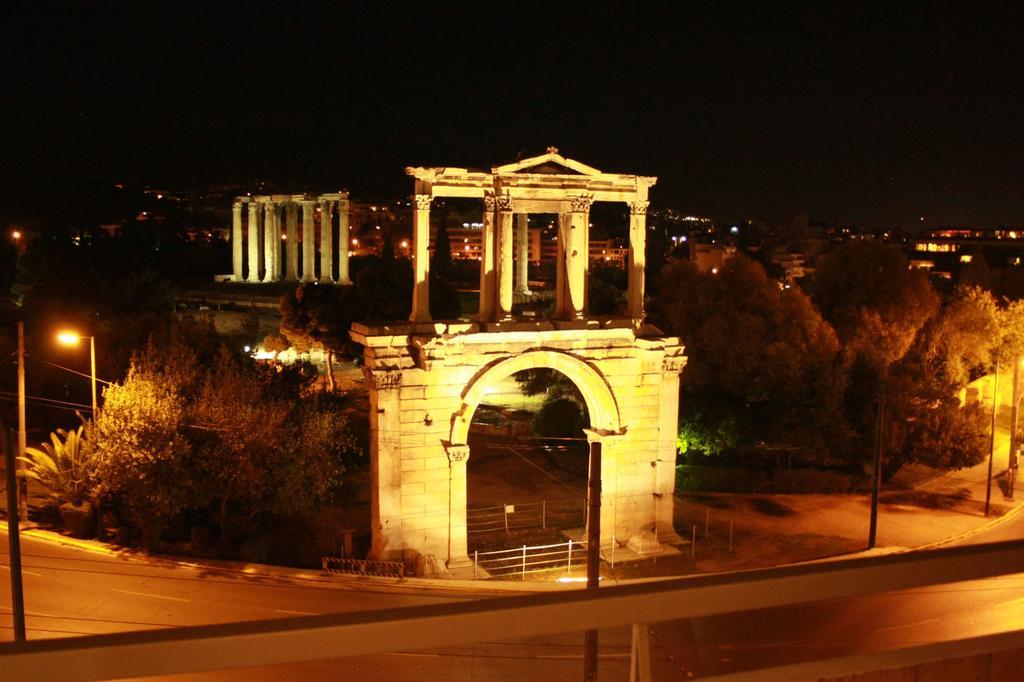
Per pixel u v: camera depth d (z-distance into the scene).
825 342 62.19
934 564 4.05
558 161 43.59
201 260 168.62
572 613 3.75
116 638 3.35
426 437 42.44
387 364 41.38
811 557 46.25
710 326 59.09
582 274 45.22
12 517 27.03
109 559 42.09
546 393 75.88
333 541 46.28
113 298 81.56
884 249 71.19
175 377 46.16
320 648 3.50
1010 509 56.41
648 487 47.03
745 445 59.56
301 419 47.53
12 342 63.75
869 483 60.91
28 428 61.31
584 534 48.00
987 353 73.38
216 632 3.42
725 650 30.41
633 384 46.22
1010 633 4.59
